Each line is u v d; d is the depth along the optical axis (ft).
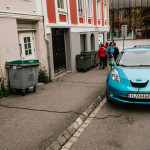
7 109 17.60
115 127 14.40
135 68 18.86
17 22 24.99
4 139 12.17
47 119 15.24
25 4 25.27
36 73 22.98
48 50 31.04
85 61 40.91
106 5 72.59
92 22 56.18
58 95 22.25
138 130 13.75
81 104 18.86
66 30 39.27
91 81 30.81
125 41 159.22
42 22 29.45
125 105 19.29
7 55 22.21
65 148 11.78
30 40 27.91
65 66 40.63
